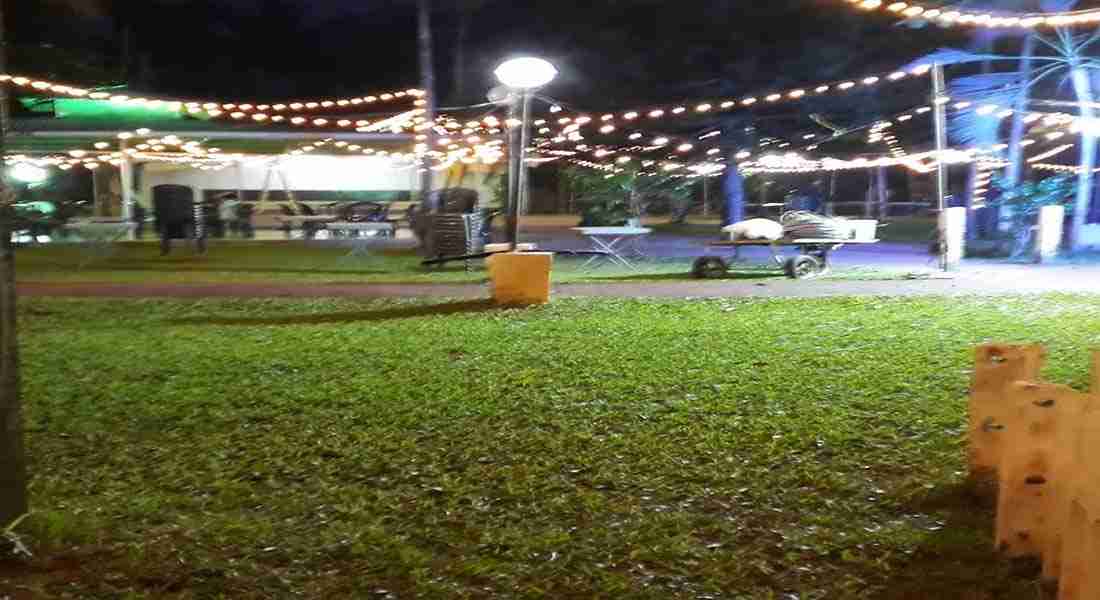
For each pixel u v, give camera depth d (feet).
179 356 34.65
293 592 15.48
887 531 17.48
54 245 89.86
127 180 100.78
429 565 16.42
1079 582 13.53
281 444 23.70
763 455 21.98
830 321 41.14
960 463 21.18
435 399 27.78
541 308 46.26
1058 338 36.32
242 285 57.00
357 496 19.93
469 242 67.51
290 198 107.24
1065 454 14.73
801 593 15.19
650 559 16.43
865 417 25.00
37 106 91.97
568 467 21.47
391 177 108.47
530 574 15.97
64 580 15.87
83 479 21.48
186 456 23.06
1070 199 90.68
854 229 60.90
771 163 96.89
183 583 15.78
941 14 43.27
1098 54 79.41
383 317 44.19
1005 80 78.95
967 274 61.52
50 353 35.50
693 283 57.21
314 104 78.38
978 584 15.30
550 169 130.62
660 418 25.30
